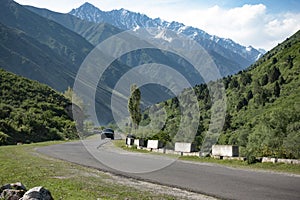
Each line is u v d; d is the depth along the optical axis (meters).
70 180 13.07
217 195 10.41
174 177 14.09
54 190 11.09
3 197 8.99
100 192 10.78
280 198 9.95
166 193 10.73
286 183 12.49
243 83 86.56
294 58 92.12
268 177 13.97
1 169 16.41
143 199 9.81
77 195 10.27
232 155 20.22
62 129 66.94
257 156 20.08
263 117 60.06
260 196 10.21
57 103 84.31
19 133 57.12
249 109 71.06
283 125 51.12
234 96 80.50
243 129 56.88
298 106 58.53
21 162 19.14
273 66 91.69
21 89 83.62
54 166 17.42
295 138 37.31
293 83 78.25
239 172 15.61
